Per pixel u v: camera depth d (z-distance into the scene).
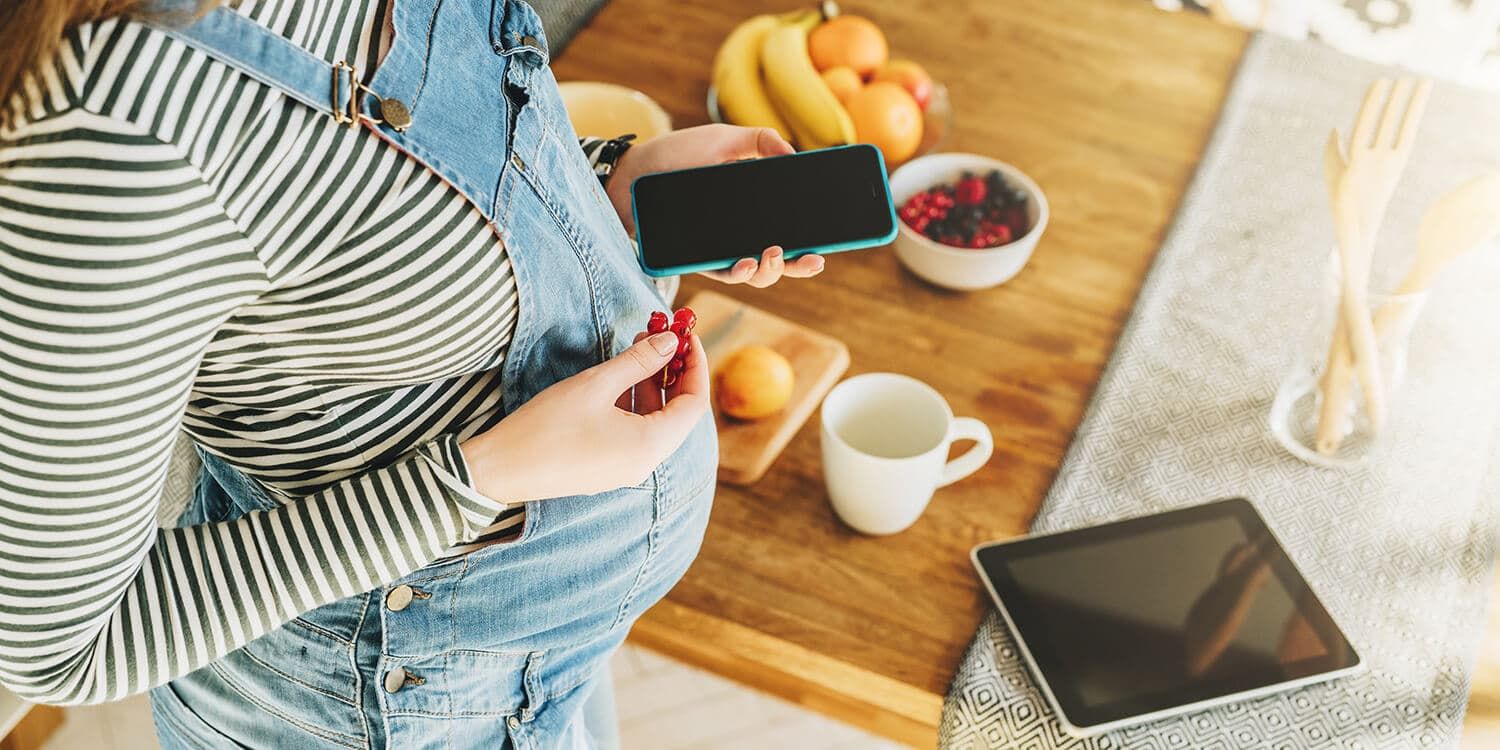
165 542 0.54
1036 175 1.22
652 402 0.69
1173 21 1.41
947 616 0.90
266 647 0.68
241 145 0.43
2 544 0.44
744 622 0.89
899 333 1.09
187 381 0.45
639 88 1.31
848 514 0.93
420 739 0.70
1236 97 1.28
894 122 1.16
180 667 0.53
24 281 0.40
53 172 0.39
